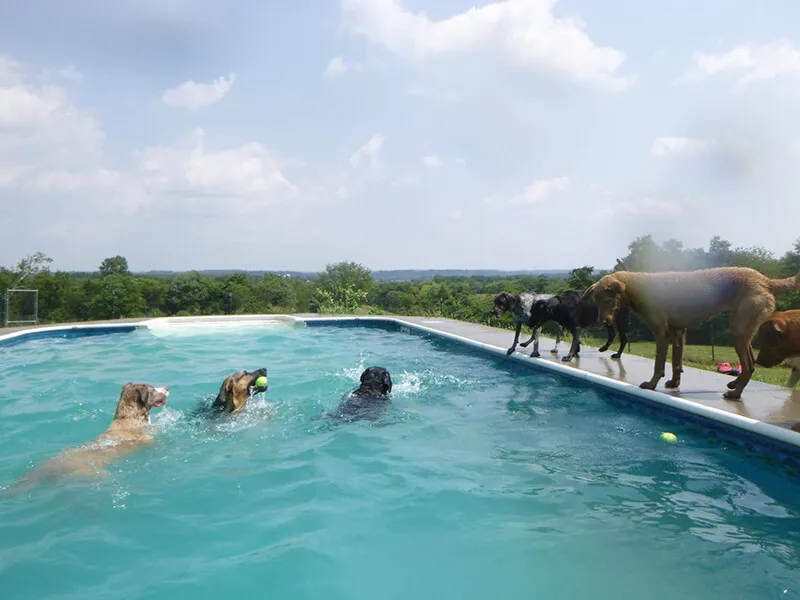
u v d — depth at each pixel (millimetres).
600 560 3352
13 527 3635
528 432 5875
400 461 5000
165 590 2971
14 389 7738
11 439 5520
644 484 4523
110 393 7527
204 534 3613
